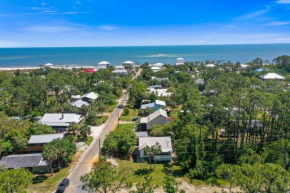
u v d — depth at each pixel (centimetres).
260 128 5531
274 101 5159
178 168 4547
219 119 6312
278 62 16788
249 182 2655
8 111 7375
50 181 3966
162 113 6519
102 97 8962
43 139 5184
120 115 7844
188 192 3672
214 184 3916
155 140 5050
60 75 12562
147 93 9125
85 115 7712
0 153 4581
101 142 5659
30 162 4269
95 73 12194
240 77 10275
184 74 12419
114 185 3675
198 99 7762
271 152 3975
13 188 2505
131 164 4681
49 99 8894
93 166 4494
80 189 3709
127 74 14575
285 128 5303
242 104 5375
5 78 11275
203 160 4522
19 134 5025
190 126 5206
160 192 3597
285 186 2494
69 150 4528
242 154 4572
